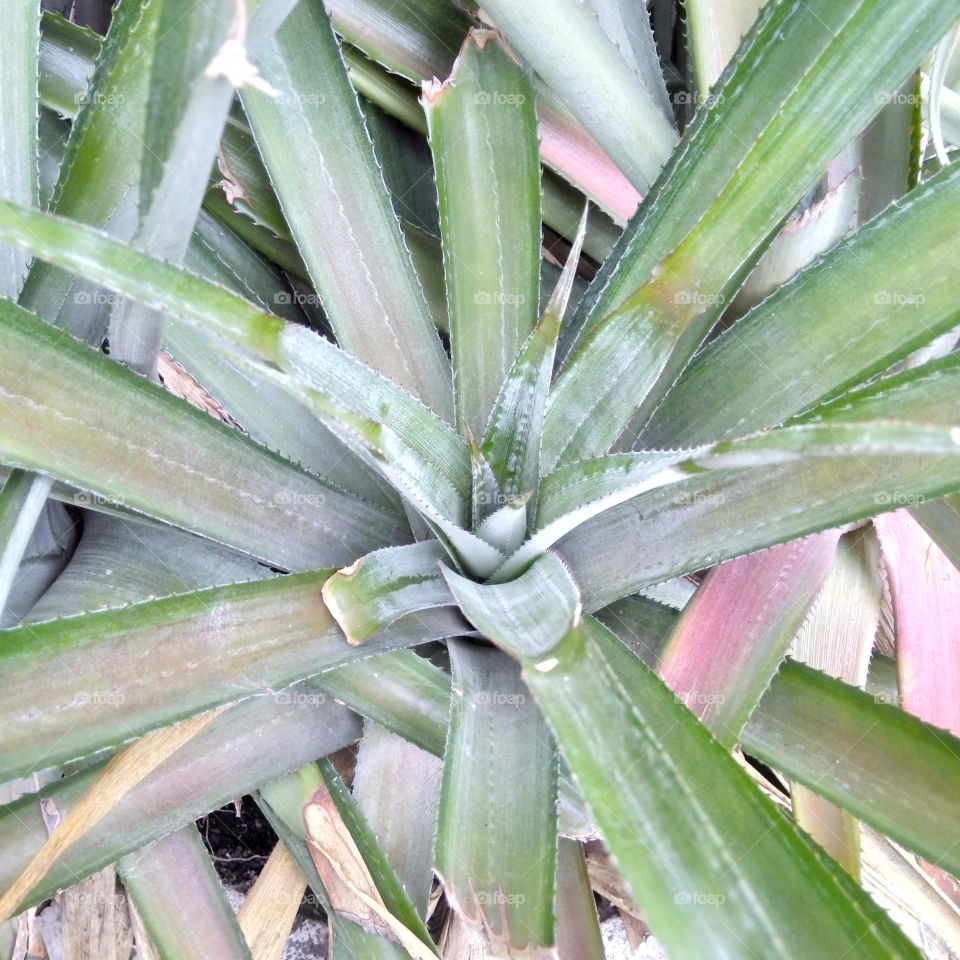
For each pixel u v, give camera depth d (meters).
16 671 0.53
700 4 0.72
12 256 0.65
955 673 0.67
